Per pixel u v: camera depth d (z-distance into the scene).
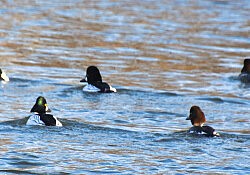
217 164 19.20
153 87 29.45
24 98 26.53
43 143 20.52
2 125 22.22
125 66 33.81
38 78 30.03
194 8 54.66
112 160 19.31
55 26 44.06
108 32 42.97
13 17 46.50
